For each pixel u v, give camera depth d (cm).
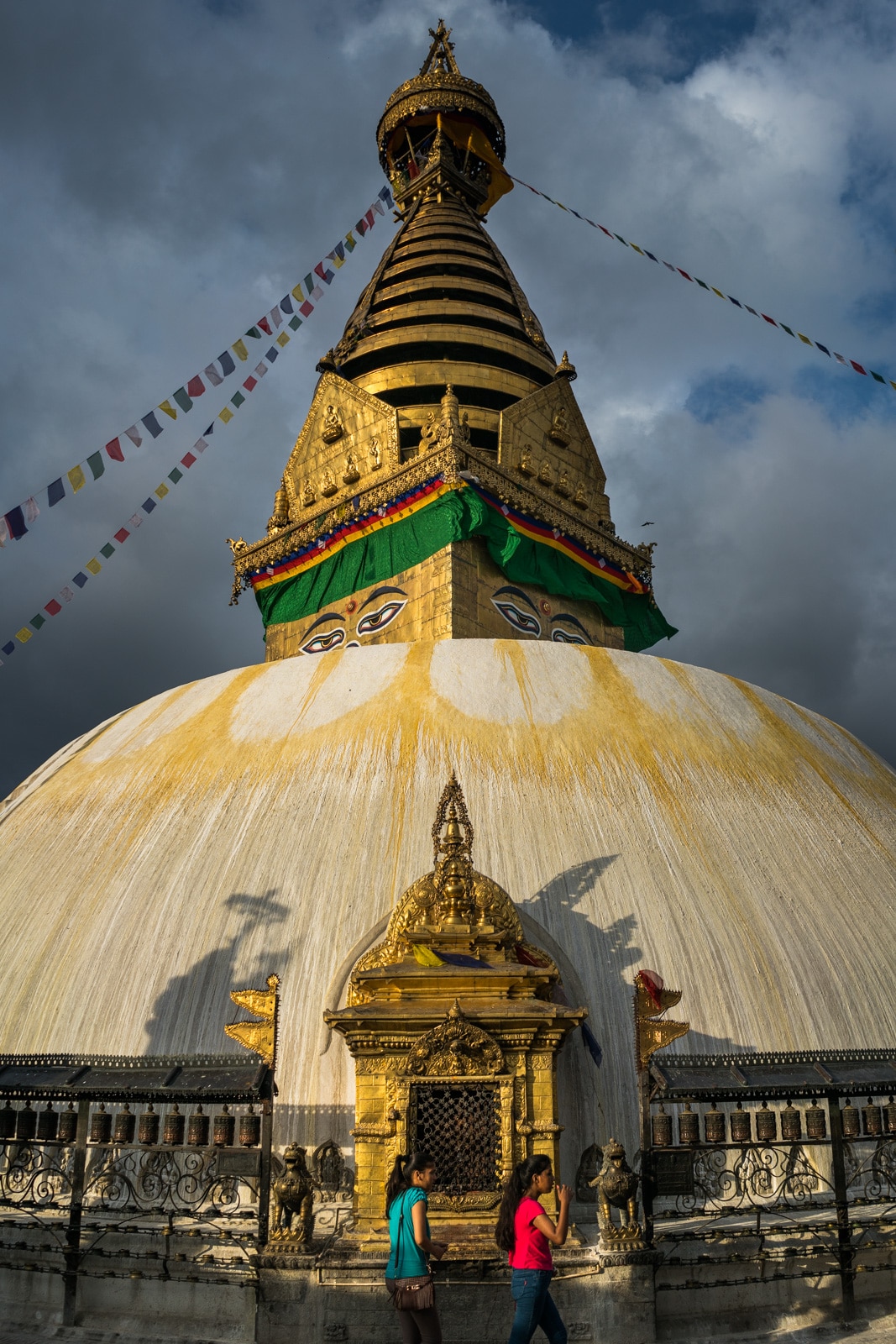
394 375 2800
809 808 1455
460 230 3219
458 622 2364
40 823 1492
